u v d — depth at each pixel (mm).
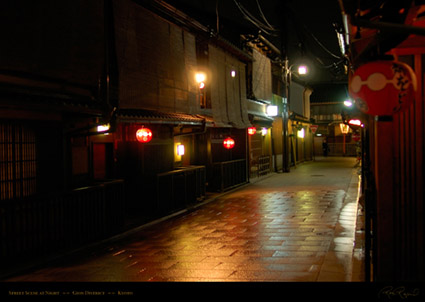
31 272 8930
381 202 5895
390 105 4785
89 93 11031
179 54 15820
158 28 14320
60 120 10820
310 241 10969
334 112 58812
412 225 5777
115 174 15633
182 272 8672
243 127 22891
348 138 59000
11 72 8727
